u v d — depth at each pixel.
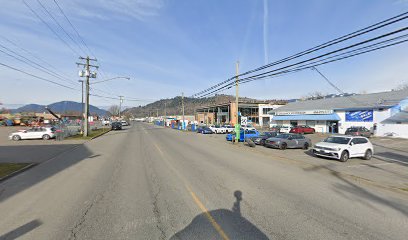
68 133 30.48
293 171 10.63
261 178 9.20
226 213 5.65
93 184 8.15
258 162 12.81
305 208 6.05
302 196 7.04
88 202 6.37
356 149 14.57
